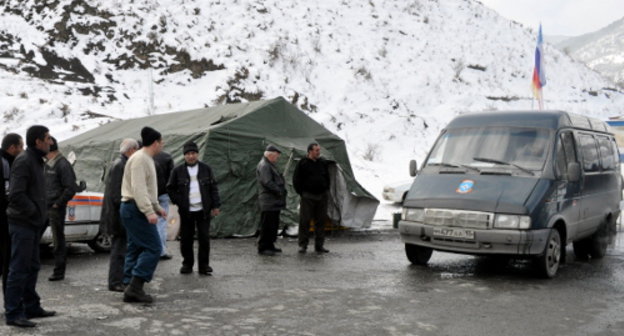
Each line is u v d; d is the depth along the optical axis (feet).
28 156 17.87
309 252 33.19
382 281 24.80
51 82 94.38
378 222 47.91
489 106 127.13
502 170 26.89
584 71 172.65
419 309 20.10
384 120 111.65
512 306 20.70
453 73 139.64
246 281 24.61
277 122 44.11
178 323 18.04
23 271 17.62
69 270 27.22
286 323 18.17
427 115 119.85
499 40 168.96
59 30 107.14
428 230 26.43
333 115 107.45
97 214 32.14
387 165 89.61
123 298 21.02
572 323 18.63
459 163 28.19
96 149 49.85
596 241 31.76
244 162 41.06
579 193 28.91
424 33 157.89
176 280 24.73
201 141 40.55
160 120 50.88
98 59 104.88
